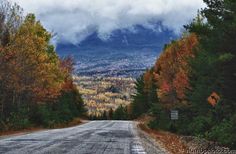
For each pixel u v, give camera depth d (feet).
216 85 108.88
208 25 105.40
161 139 115.44
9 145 73.51
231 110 103.81
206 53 115.65
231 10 84.33
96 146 76.74
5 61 141.59
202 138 99.25
